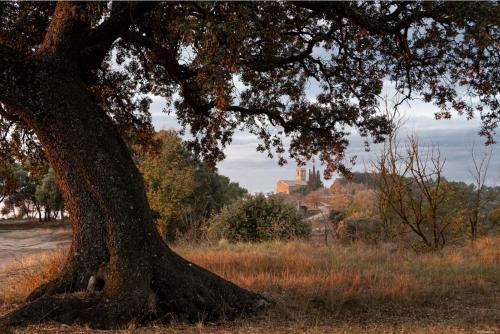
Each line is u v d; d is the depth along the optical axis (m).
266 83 11.77
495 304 8.35
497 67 10.05
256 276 10.26
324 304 8.23
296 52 11.01
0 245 32.53
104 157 7.45
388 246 15.63
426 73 10.84
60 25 7.50
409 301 8.38
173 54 9.48
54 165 7.57
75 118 7.39
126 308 6.92
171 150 29.47
